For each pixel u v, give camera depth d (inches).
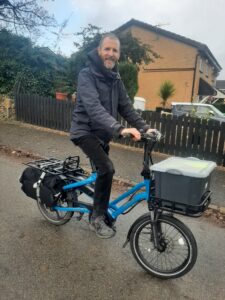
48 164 161.0
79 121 133.0
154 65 1149.7
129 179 238.4
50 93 578.2
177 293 116.7
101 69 127.6
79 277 121.6
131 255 139.2
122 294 114.0
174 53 1121.4
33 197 161.2
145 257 132.0
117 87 136.6
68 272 124.2
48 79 595.8
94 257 135.9
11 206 181.5
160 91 978.1
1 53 589.0
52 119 429.1
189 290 118.9
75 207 150.8
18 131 404.8
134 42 625.9
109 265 131.0
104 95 130.7
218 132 303.7
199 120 312.0
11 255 133.0
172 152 331.6
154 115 335.3
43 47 660.1
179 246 126.3
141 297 113.2
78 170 157.5
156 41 1137.4
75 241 147.7
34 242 144.3
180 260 127.0
